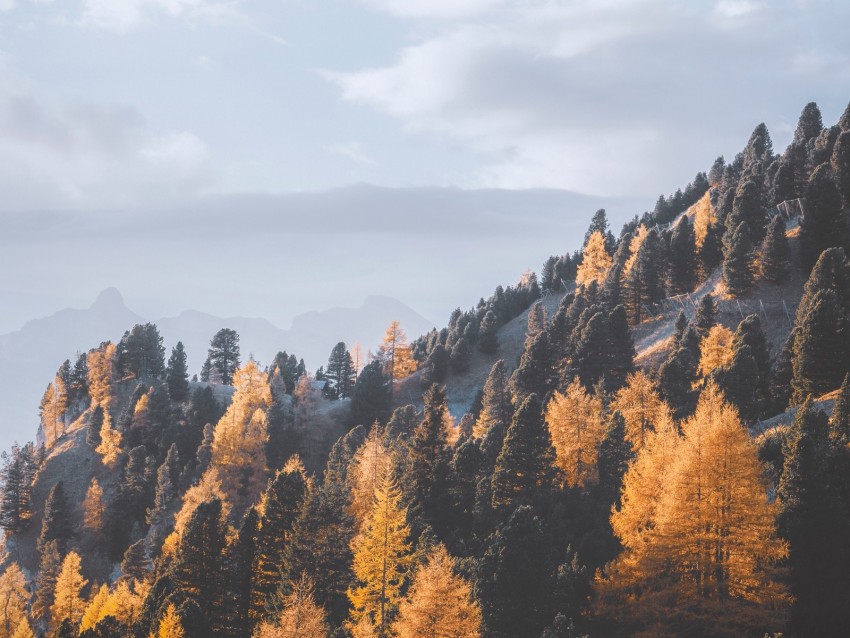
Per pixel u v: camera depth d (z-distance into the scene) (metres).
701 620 38.22
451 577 37.97
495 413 95.44
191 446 129.12
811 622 37.16
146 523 113.50
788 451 45.62
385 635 43.50
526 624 41.22
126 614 66.75
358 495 67.69
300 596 39.78
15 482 127.06
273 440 116.75
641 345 119.00
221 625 55.75
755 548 37.38
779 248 109.88
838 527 39.59
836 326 72.12
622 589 41.34
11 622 92.44
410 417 107.19
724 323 107.12
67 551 114.38
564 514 55.00
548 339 113.62
